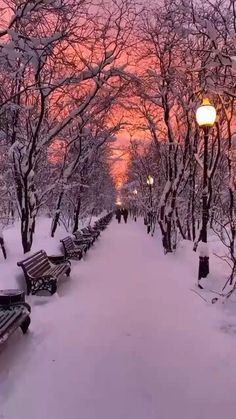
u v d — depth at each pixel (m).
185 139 14.67
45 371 4.35
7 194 15.06
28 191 11.01
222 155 14.88
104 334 5.54
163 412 3.59
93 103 12.45
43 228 22.48
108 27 9.49
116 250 16.05
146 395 3.89
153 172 25.84
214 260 11.05
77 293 7.95
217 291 7.82
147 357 4.78
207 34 7.79
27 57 7.84
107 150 24.44
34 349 4.97
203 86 9.38
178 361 4.69
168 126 14.54
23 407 3.61
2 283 7.30
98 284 8.92
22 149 10.64
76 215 20.47
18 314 5.18
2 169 13.43
